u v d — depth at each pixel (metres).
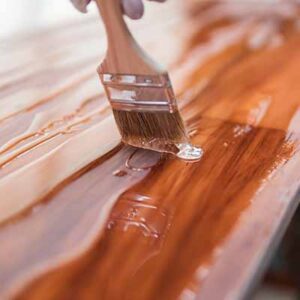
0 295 0.25
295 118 0.45
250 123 0.44
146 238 0.29
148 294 0.25
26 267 0.27
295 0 0.93
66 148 0.39
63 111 0.46
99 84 0.52
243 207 0.32
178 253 0.28
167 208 0.32
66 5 0.84
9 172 0.35
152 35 0.71
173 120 0.37
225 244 0.28
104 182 0.34
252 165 0.36
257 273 0.27
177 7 0.88
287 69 0.57
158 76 0.36
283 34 0.72
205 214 0.31
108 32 0.36
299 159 0.37
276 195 0.33
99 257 0.28
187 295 0.25
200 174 0.35
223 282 0.26
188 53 0.63
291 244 0.76
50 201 0.32
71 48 0.64
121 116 0.39
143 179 0.35
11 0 0.86
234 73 0.56
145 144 0.39
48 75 0.55
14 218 0.30
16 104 0.47
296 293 0.79
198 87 0.52
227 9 0.87
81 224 0.30
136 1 0.35
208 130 0.42
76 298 0.25
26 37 0.68
